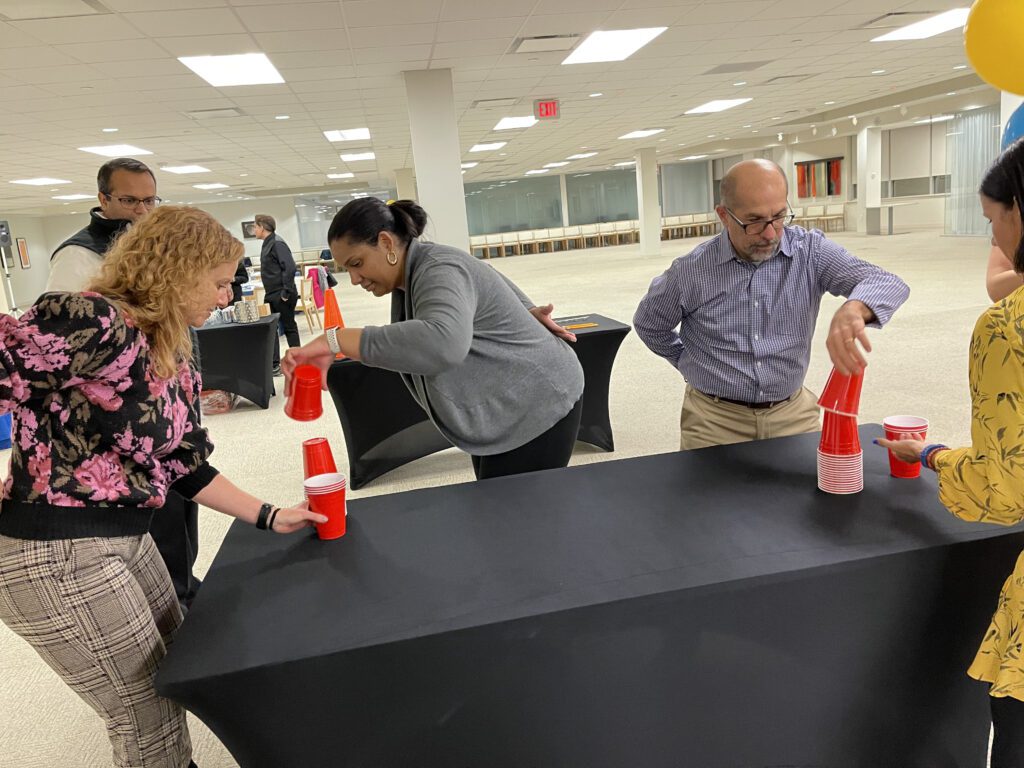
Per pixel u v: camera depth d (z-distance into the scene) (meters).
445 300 1.64
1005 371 1.01
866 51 8.55
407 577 1.33
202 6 4.68
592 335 3.62
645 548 1.36
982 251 12.06
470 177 23.94
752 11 6.16
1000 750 1.10
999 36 1.31
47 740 2.03
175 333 1.22
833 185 21.72
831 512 1.45
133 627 1.23
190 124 8.95
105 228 2.24
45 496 1.15
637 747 1.29
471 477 3.77
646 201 18.41
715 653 1.27
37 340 1.07
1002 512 1.07
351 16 5.21
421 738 1.20
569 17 5.78
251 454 4.52
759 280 2.00
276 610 1.25
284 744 1.16
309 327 10.30
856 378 1.49
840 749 1.39
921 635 1.34
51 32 4.88
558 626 1.18
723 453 1.83
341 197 25.84
